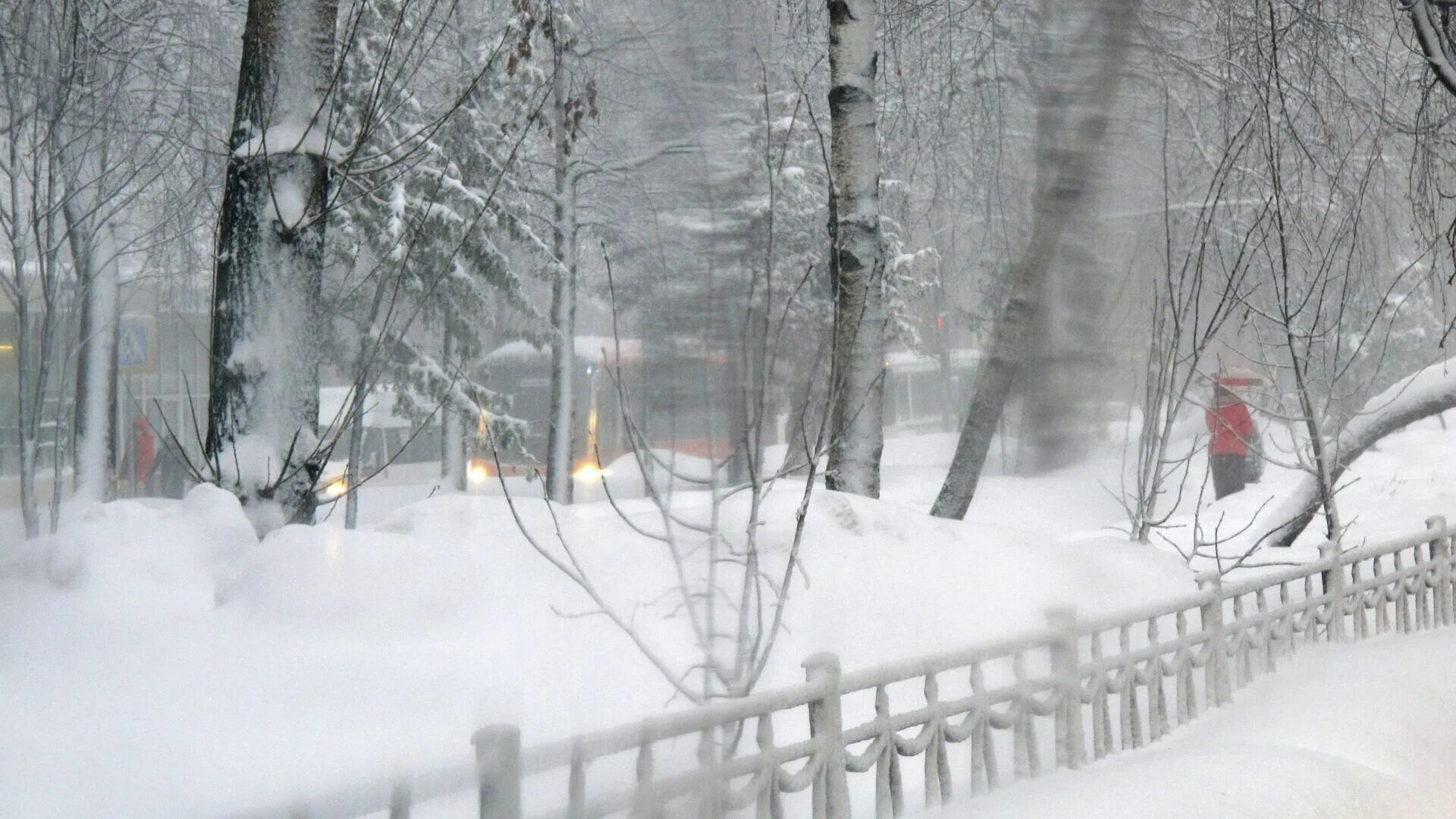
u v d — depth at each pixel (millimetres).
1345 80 12805
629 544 6020
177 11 15508
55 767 3531
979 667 5004
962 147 13578
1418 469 19797
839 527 6559
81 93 12852
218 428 7199
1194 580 7652
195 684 4188
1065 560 7227
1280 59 12344
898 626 6047
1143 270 11117
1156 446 11258
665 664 5133
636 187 6293
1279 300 10500
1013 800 4773
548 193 18047
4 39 12336
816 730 4285
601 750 3475
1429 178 12570
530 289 19531
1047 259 9492
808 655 5641
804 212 15445
